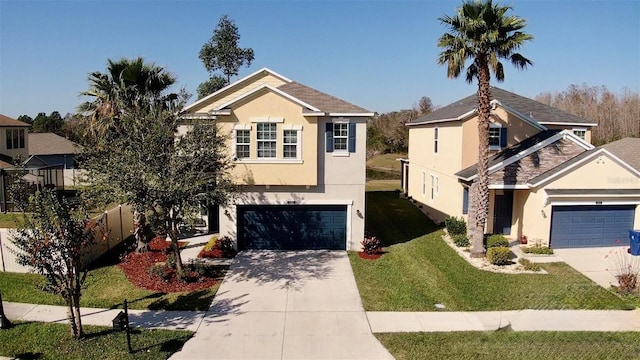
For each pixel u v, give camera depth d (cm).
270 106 1970
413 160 3400
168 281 1644
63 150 4588
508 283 1653
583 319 1362
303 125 1981
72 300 1221
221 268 1822
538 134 2416
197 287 1606
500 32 1783
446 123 2594
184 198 1512
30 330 1249
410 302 1494
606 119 6819
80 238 1182
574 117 2770
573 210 2089
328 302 1493
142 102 1812
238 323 1328
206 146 1589
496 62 1766
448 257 1964
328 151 2044
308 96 2214
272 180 2006
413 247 2133
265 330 1285
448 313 1411
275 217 2091
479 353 1152
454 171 2462
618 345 1193
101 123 1794
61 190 3481
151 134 1480
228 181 1723
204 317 1369
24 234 1140
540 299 1512
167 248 2053
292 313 1404
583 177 2055
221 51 4356
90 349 1150
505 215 2273
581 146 2212
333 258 1980
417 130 3269
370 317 1380
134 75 1869
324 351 1167
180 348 1174
